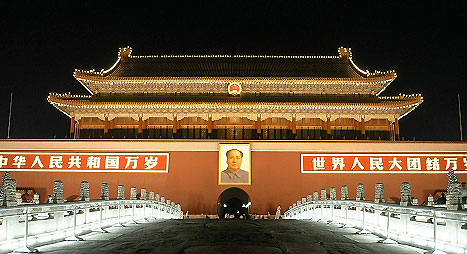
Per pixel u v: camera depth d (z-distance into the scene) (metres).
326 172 61.69
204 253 18.45
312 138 69.69
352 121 70.81
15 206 18.44
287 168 62.00
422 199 60.59
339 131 70.56
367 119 70.44
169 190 61.34
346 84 71.62
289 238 23.69
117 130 70.56
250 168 61.91
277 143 62.62
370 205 26.62
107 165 61.84
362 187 32.56
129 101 68.06
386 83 71.38
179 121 70.19
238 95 71.12
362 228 28.39
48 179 61.38
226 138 69.44
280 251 19.20
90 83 71.50
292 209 53.88
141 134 69.88
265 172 61.91
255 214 60.19
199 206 60.97
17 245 19.12
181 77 70.12
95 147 62.31
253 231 26.94
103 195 31.80
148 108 68.56
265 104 66.94
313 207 42.91
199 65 78.88
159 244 21.27
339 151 62.25
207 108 68.38
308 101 69.38
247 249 19.55
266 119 70.31
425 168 61.41
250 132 69.75
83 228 25.86
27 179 61.31
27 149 62.12
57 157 61.94
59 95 69.25
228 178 61.69
